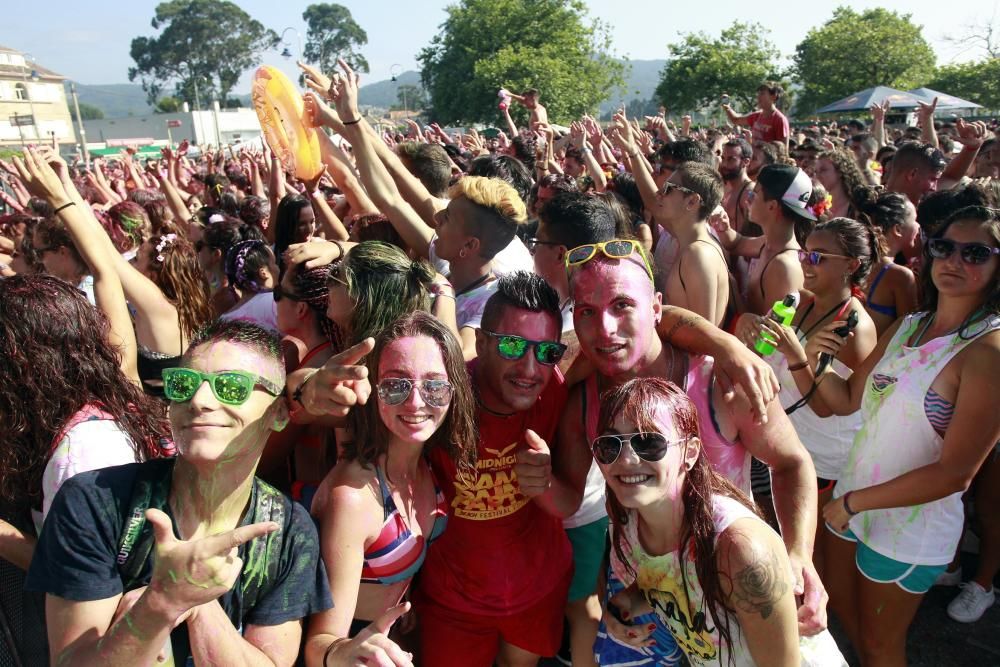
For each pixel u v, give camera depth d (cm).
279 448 237
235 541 126
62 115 6775
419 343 186
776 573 169
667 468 178
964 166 569
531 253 414
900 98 2352
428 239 366
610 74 5475
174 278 342
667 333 223
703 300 334
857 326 302
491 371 215
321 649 169
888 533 241
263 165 865
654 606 205
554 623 245
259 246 345
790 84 5253
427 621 238
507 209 294
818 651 204
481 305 295
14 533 194
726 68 4906
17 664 195
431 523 214
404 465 201
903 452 238
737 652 186
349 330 227
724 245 465
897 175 544
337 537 186
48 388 190
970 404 216
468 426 200
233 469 151
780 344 254
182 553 124
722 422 213
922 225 302
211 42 12988
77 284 386
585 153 619
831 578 270
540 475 205
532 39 5138
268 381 153
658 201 354
